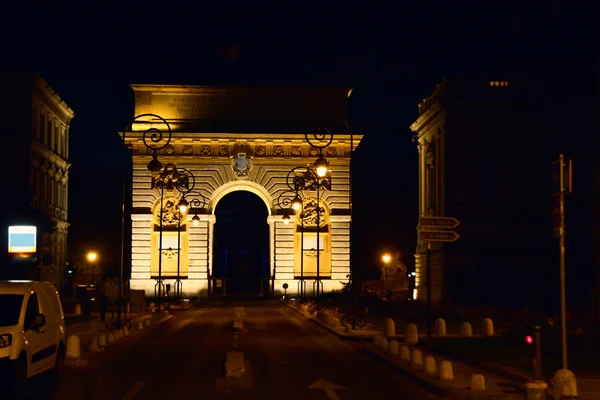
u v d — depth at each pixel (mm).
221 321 61188
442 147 82875
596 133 75625
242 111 100500
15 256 64750
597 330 45750
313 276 100500
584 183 77750
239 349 38656
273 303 91438
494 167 81250
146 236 99500
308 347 40062
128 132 98500
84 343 41125
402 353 32625
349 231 101375
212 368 31016
